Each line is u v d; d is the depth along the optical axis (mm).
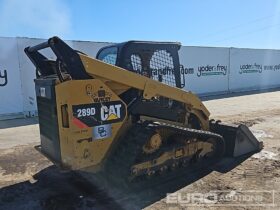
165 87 4844
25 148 7168
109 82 4309
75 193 4516
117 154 4387
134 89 4641
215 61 18344
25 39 11766
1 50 11398
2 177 5242
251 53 20438
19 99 11867
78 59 3951
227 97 17062
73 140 3982
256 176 4980
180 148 4898
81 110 4008
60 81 4043
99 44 13164
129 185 4367
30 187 4781
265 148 6516
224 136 5957
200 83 17734
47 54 10250
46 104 4477
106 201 4230
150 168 4523
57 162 4344
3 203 4254
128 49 4629
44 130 4703
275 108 12469
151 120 4750
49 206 4133
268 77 21969
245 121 9711
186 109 5281
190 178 4926
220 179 4879
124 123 4469
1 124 10570
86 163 4137
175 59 5242
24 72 11875
